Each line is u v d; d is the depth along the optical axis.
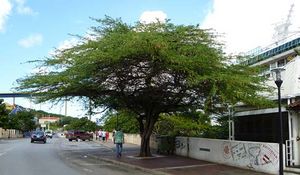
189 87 24.47
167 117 35.91
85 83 26.11
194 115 33.44
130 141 54.31
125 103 29.66
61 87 27.27
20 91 28.95
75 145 50.50
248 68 24.16
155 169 21.25
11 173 18.97
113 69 24.77
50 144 53.81
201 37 23.27
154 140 38.38
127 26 24.64
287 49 31.03
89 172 19.98
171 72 24.11
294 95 20.97
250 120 25.66
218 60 22.75
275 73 15.30
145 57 22.94
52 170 20.52
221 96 21.56
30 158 28.45
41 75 27.00
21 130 115.50
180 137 30.06
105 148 42.78
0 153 33.47
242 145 21.47
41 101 29.25
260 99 22.20
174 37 22.84
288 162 19.25
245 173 19.16
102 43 23.11
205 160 25.80
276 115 22.59
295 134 19.70
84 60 23.33
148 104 28.86
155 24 23.52
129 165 23.47
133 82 26.69
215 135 32.44
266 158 19.50
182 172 19.84
